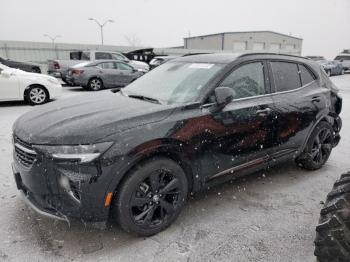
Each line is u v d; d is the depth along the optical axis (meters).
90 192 2.42
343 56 29.27
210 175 3.11
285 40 53.41
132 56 19.52
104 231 2.88
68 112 2.92
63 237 2.78
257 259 2.55
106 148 2.40
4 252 2.56
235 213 3.23
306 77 4.12
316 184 3.98
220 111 3.06
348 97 11.95
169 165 2.74
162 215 2.85
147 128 2.60
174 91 3.29
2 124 6.68
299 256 2.59
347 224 2.09
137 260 2.52
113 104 3.09
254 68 3.53
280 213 3.25
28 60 22.80
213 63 3.44
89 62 12.88
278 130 3.61
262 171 4.36
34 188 2.56
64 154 2.38
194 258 2.55
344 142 5.84
